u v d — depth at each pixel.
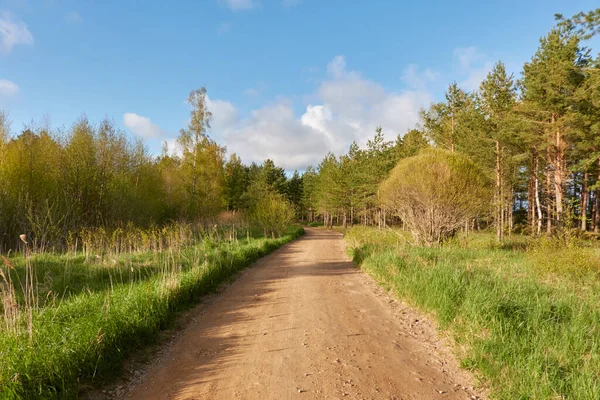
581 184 25.00
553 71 16.77
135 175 21.64
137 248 13.76
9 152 14.66
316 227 55.41
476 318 4.97
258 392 3.57
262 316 6.28
